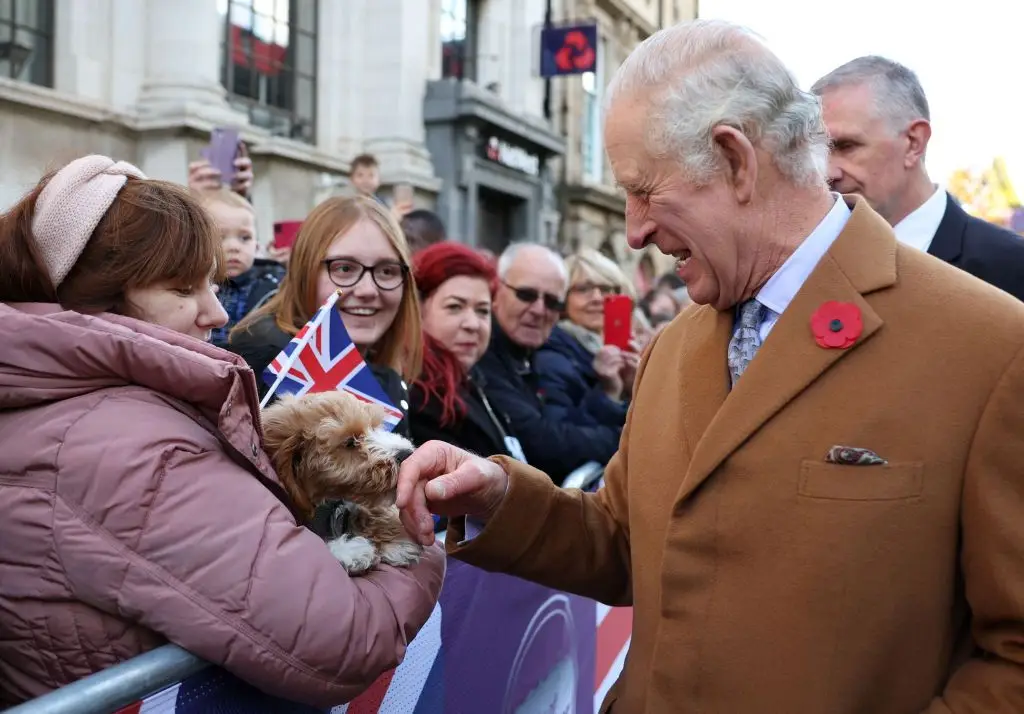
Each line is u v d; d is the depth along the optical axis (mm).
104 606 1172
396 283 2473
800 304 1299
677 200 1311
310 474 1421
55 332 1215
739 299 1382
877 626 1207
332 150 12141
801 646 1228
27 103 7809
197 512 1182
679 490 1361
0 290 1396
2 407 1236
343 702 1293
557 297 3533
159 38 9070
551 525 1601
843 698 1213
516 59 16672
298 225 4660
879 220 1354
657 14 23656
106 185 1414
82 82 8438
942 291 1263
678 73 1294
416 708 1737
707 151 1281
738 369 1389
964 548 1225
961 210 2504
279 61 11328
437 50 14133
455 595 1859
